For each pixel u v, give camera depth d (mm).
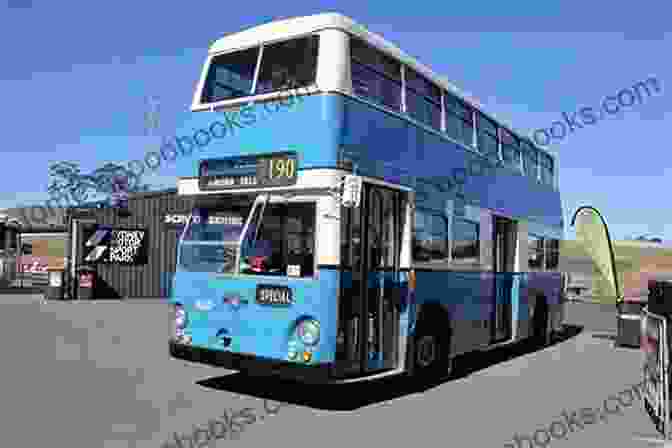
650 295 8930
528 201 14688
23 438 6523
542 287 15445
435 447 6641
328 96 7707
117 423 7207
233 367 7820
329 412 8062
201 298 8227
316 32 8023
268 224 7887
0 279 29203
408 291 9062
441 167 10359
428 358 9773
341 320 7590
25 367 10492
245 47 8633
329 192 7508
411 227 9227
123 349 12703
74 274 24938
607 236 16359
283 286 7578
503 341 12898
